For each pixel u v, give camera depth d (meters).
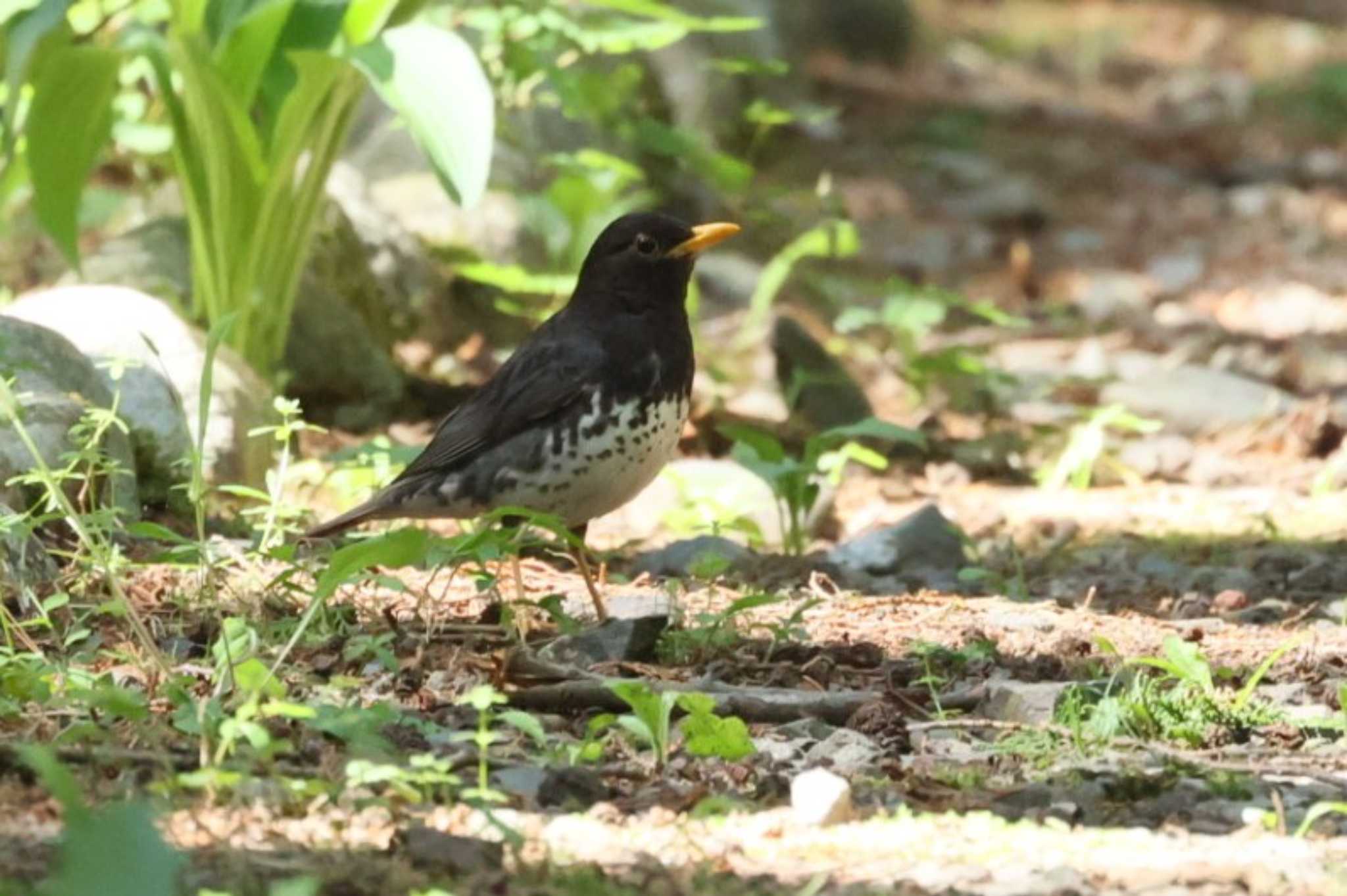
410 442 15.24
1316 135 30.69
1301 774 7.83
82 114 13.20
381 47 12.04
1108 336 20.61
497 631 9.45
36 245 16.20
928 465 16.25
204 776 6.50
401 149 18.41
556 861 6.44
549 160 16.58
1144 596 11.95
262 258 14.02
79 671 8.09
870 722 8.32
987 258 23.52
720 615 9.51
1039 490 15.66
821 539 14.13
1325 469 16.41
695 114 22.48
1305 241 25.02
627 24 17.28
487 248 17.69
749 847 6.75
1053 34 35.69
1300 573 12.59
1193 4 38.88
